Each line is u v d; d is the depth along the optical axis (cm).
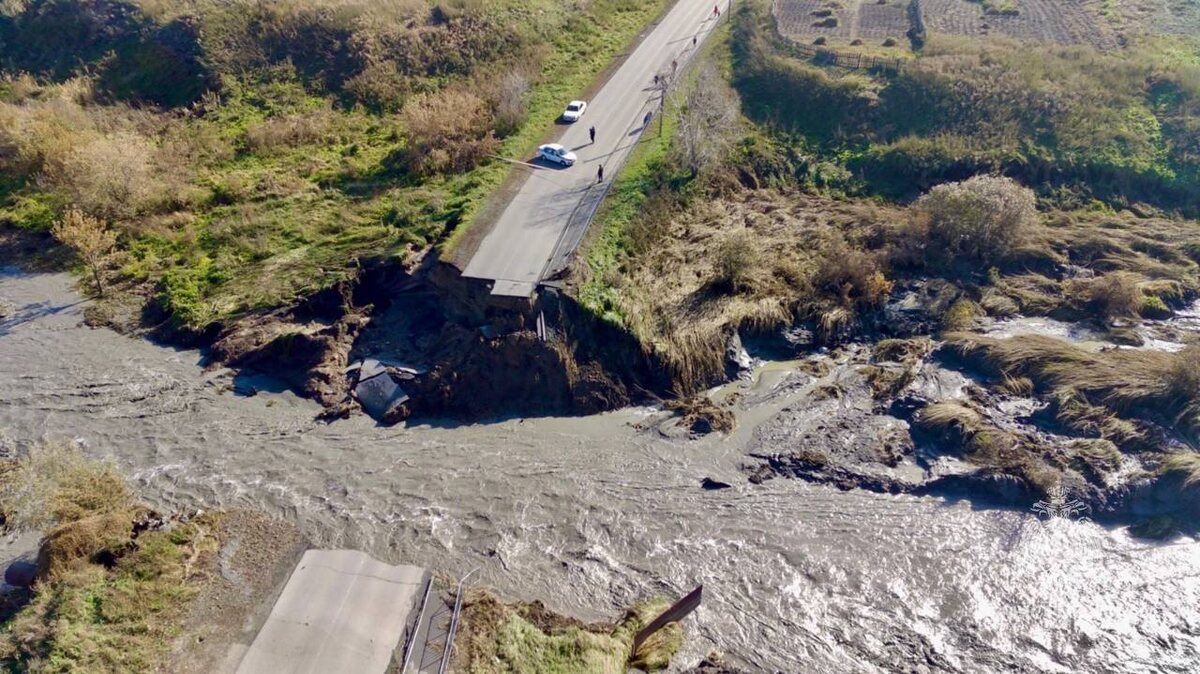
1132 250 3497
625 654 1950
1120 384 2673
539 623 2025
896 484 2477
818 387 2856
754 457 2597
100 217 3622
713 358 2919
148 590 2006
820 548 2294
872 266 3253
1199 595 2145
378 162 3975
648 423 2742
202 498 2427
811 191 3953
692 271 3256
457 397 2792
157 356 3016
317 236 3459
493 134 3981
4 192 3922
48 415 2728
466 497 2453
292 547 2238
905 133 4191
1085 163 3941
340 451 2622
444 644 1908
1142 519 2355
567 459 2598
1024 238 3478
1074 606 2128
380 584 2048
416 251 3238
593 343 2853
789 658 2002
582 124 4059
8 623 1875
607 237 3253
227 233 3512
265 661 1825
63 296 3325
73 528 2064
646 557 2270
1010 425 2634
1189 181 3866
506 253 3075
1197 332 3059
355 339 3008
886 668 1978
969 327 3097
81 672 1772
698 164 3781
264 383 2902
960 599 2153
